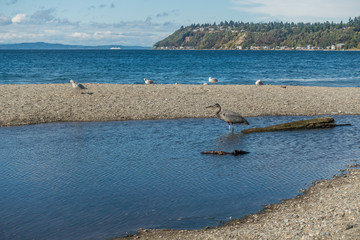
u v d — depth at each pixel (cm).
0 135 1869
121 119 2277
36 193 1133
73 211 1008
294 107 2705
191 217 972
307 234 795
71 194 1127
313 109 2662
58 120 2222
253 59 12519
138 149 1633
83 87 3111
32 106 2488
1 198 1092
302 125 2083
